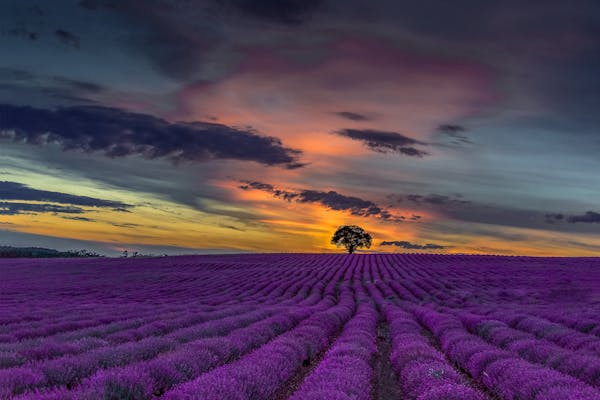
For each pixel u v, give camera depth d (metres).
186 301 32.72
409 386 10.09
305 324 18.97
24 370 9.12
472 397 8.24
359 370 10.57
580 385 8.97
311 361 14.09
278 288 39.38
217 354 12.27
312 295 33.59
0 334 16.33
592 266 54.91
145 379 8.71
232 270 59.69
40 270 64.56
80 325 19.41
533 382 9.20
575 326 19.16
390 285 42.50
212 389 7.92
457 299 31.73
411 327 18.98
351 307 27.16
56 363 10.05
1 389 7.75
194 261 74.06
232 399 7.88
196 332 15.87
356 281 45.56
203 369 10.62
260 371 9.86
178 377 9.55
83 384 8.38
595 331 17.28
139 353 11.86
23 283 48.19
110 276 55.22
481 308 26.45
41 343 13.88
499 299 32.69
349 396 8.38
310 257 79.62
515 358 11.98
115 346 13.44
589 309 24.34
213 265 67.12
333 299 32.28
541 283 40.50
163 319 20.92
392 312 24.42
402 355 12.64
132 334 16.02
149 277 53.16
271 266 64.69
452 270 54.19
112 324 18.69
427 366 10.73
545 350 13.04
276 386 9.81
